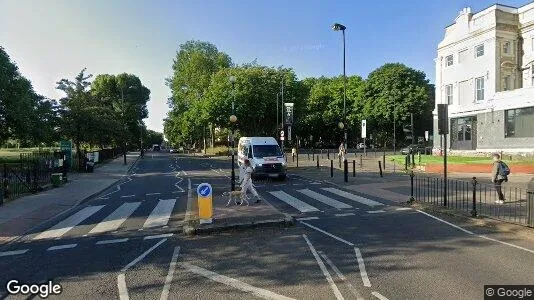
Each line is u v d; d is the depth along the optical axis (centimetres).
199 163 4562
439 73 4122
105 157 5016
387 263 752
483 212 1205
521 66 3506
